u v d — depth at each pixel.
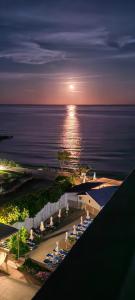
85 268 1.93
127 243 2.11
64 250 27.55
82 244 2.25
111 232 2.28
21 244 26.92
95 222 2.53
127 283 1.78
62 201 38.25
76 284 1.79
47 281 1.93
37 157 126.19
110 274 1.84
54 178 58.16
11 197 48.19
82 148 151.38
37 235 30.09
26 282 21.80
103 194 39.25
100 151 142.88
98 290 1.71
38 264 24.95
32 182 56.38
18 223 29.83
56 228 32.62
